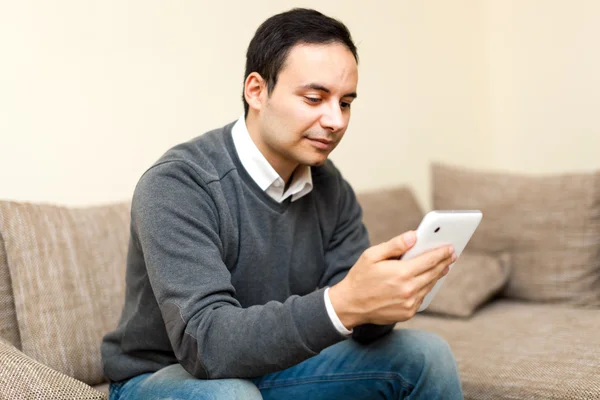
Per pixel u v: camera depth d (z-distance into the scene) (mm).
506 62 3164
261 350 1065
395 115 2836
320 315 1059
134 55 2006
